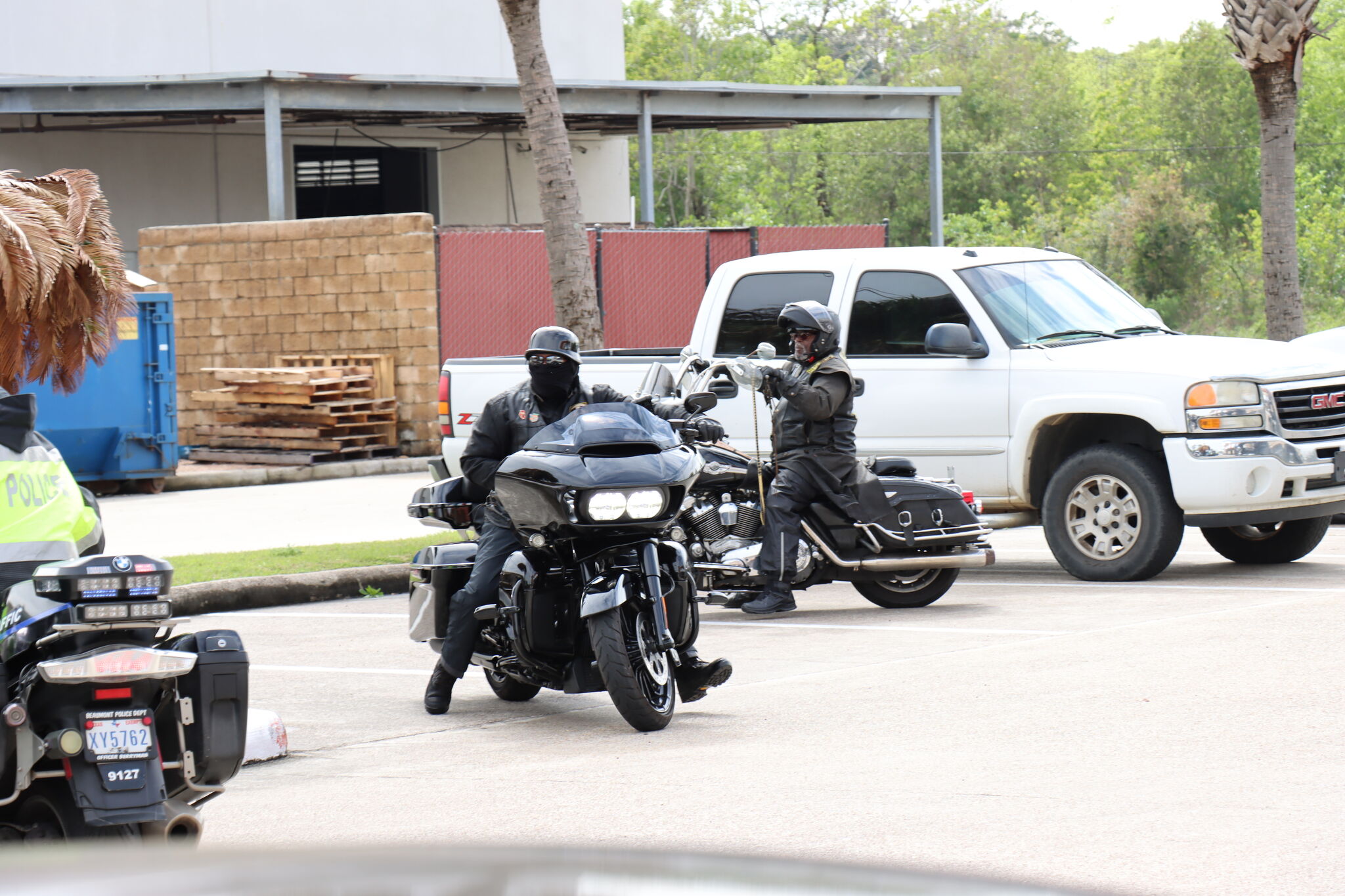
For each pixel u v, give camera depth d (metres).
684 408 11.59
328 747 10.38
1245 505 15.87
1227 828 7.41
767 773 8.95
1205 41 102.00
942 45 117.25
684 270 39.16
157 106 39.62
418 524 23.84
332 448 32.59
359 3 47.03
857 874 1.26
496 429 11.29
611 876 1.20
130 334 28.50
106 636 6.55
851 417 14.93
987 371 17.08
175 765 6.86
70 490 7.26
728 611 16.33
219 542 22.14
